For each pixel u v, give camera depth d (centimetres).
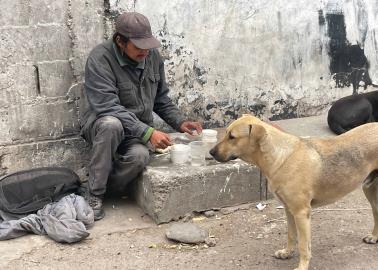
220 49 598
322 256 404
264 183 496
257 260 402
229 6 592
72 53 513
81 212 447
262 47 620
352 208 483
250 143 374
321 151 374
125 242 431
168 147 504
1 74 489
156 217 459
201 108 601
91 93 468
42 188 470
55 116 517
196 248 422
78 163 536
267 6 613
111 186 496
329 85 670
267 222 461
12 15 484
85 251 418
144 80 487
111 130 454
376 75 698
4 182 465
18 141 508
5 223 442
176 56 576
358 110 595
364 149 379
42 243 429
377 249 412
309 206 373
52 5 496
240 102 621
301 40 641
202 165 482
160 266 397
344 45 668
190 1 571
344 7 659
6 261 403
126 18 457
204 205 475
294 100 653
